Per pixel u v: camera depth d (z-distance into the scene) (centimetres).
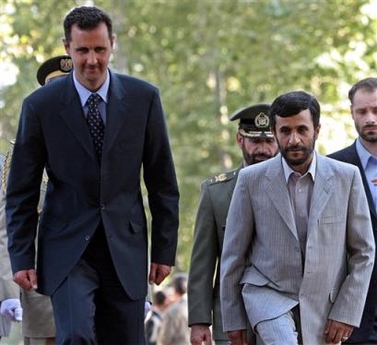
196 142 4981
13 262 1315
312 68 4222
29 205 1321
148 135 1324
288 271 1300
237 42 4616
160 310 2759
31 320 1523
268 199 1305
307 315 1296
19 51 3622
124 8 4616
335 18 4281
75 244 1294
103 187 1298
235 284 1330
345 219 1311
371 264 1322
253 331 1315
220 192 1506
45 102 1302
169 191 1347
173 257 1349
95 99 1302
